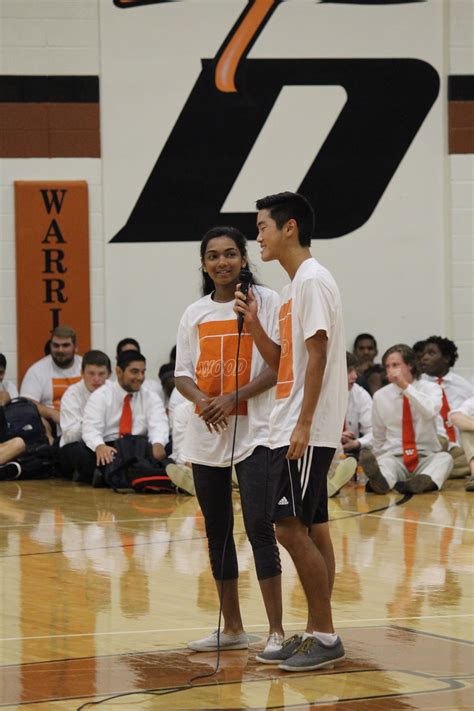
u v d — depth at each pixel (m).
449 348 23.42
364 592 12.08
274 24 26.70
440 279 27.44
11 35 25.80
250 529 9.76
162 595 12.08
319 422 9.09
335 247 27.14
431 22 27.11
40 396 24.66
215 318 10.15
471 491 20.70
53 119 26.02
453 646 9.76
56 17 25.94
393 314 27.33
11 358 25.83
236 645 9.91
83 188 26.06
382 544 15.13
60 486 22.08
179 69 26.47
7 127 25.84
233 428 9.85
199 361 10.13
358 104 27.05
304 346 9.17
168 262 26.56
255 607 11.51
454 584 12.48
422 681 8.68
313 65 26.84
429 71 27.19
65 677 8.90
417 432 21.06
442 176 27.36
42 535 16.12
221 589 9.97
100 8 26.11
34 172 26.00
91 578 13.02
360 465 20.16
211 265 10.12
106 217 26.28
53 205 25.97
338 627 10.47
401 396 21.16
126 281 26.42
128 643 10.04
